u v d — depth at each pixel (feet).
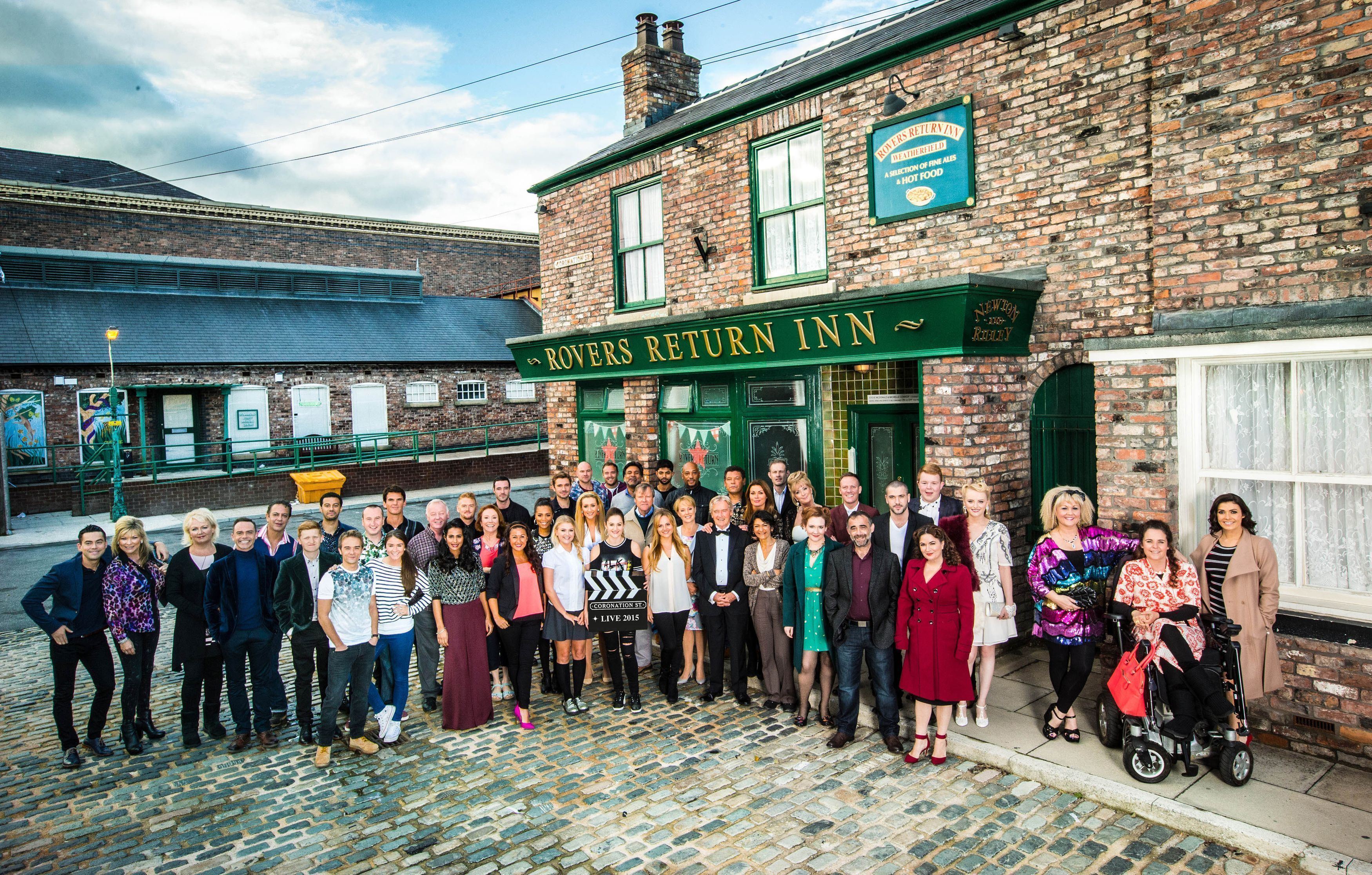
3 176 100.53
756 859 13.66
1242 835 13.21
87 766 18.65
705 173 31.60
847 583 17.81
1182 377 18.07
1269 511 17.24
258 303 81.05
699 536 21.07
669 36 43.65
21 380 62.13
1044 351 22.41
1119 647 16.29
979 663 21.39
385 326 84.74
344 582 18.44
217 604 19.03
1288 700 16.31
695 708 21.06
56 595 18.43
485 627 20.35
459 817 15.65
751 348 28.07
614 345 33.88
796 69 34.06
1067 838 13.89
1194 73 17.79
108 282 74.90
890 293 21.97
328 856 14.39
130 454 66.80
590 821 15.26
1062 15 21.08
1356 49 15.47
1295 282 16.43
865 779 16.43
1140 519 18.81
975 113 23.15
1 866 14.37
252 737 20.16
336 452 75.56
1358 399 15.94
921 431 22.67
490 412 85.87
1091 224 20.88
